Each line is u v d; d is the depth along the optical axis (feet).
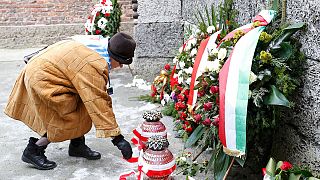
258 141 11.19
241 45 10.11
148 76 22.59
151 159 10.51
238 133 9.59
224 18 14.15
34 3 36.29
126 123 16.25
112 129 11.10
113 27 25.11
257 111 10.17
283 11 10.71
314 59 9.82
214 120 10.22
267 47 10.34
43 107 11.52
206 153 13.07
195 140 11.45
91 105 11.00
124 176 11.35
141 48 22.36
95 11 24.94
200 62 11.99
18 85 12.01
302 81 10.21
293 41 10.44
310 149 10.09
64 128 11.65
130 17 37.24
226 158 10.47
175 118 15.66
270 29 10.75
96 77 11.07
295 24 10.14
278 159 11.13
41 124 11.90
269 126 10.46
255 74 9.98
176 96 14.85
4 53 33.63
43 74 11.10
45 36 36.32
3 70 26.91
